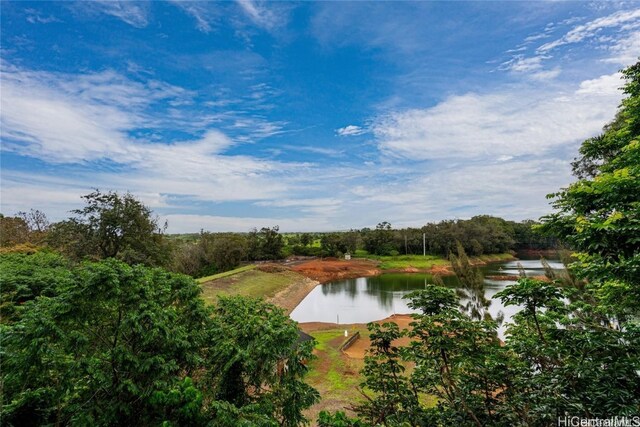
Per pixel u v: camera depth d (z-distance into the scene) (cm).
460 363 552
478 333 596
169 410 484
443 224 8950
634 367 459
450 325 591
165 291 619
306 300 4375
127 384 481
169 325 559
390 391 649
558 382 487
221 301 802
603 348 505
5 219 3166
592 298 896
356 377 1518
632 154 723
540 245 9069
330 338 2203
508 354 621
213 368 606
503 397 613
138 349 541
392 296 4475
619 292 709
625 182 514
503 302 591
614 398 424
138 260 2592
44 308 511
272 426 502
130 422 506
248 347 604
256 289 4106
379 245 8750
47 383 495
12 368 455
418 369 670
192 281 699
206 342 646
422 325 609
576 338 518
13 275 1487
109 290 521
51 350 457
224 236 5822
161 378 508
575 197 589
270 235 7631
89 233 2595
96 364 491
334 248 8500
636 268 508
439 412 594
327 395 1328
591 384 464
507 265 6700
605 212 570
